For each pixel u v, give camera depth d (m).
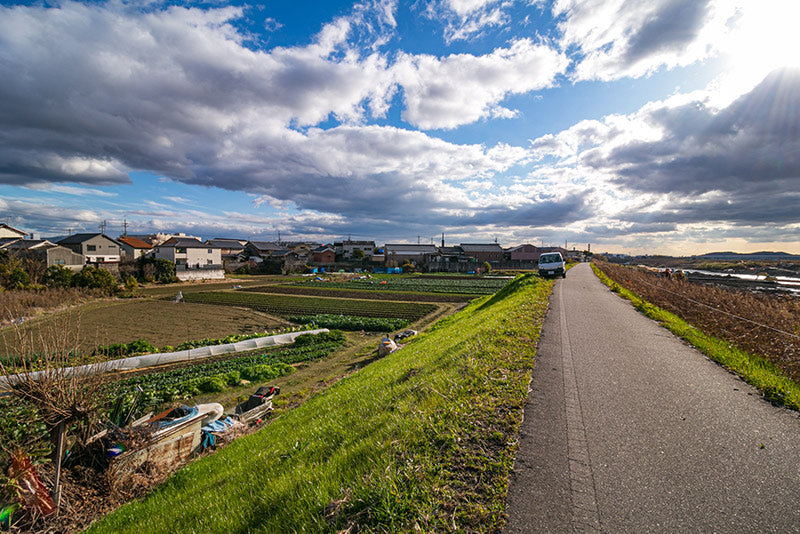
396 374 8.47
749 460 3.89
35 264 41.09
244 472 5.25
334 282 66.38
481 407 5.07
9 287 34.66
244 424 9.81
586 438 4.34
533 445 4.18
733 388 6.04
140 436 6.86
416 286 57.72
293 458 5.04
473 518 3.05
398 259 103.06
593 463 3.83
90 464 6.41
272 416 11.13
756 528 2.91
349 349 20.86
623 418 4.89
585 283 26.38
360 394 7.64
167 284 58.00
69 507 5.75
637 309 14.89
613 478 3.58
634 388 5.99
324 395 9.80
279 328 27.09
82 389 6.04
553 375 6.59
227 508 4.17
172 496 5.62
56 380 5.71
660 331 10.64
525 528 2.95
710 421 4.81
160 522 4.58
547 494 3.35
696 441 4.29
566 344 8.89
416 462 3.79
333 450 4.85
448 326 19.03
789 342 7.97
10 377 5.53
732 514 3.07
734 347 8.59
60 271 39.25
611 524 2.98
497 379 6.23
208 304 38.09
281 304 38.56
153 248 73.88
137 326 26.75
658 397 5.62
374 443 4.36
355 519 3.11
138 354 18.84
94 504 6.04
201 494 5.09
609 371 6.86
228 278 72.00
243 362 18.06
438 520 3.01
